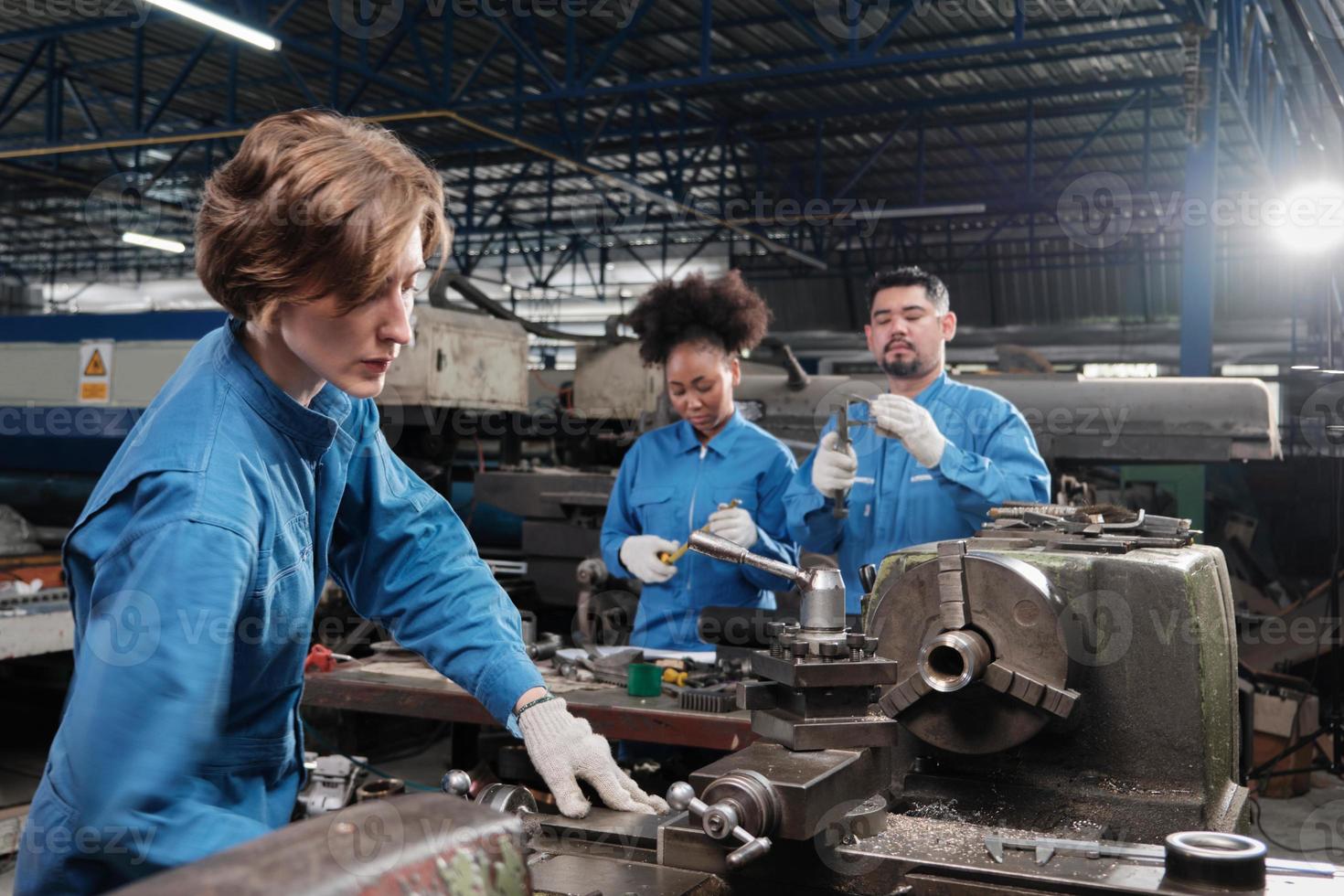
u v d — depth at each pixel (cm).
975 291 1294
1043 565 113
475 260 1292
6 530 314
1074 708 106
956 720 110
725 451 231
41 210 1196
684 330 227
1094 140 966
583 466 409
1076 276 1250
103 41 763
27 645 264
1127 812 109
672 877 88
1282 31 579
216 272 82
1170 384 303
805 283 1355
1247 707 328
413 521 112
